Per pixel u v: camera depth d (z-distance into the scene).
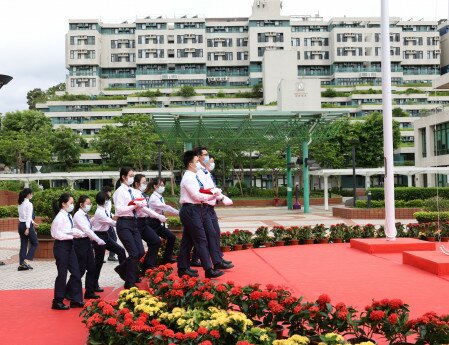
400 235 13.43
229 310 4.58
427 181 47.22
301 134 31.97
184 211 7.66
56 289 7.32
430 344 3.90
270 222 25.09
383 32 10.45
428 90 86.12
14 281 9.93
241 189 52.22
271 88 82.94
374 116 59.28
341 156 57.56
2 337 5.89
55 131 65.69
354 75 91.00
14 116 70.19
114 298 7.99
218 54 92.44
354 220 25.73
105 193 9.72
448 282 7.18
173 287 5.49
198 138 30.58
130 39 92.38
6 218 23.70
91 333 4.74
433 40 93.31
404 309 4.36
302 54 93.19
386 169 10.74
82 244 7.82
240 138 30.69
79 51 90.12
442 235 12.97
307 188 33.69
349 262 9.25
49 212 13.57
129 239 7.95
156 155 53.16
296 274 8.03
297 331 4.44
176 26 91.19
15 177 40.28
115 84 92.25
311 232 13.27
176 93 84.94
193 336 4.02
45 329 6.24
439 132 44.06
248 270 8.50
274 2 91.12
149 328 4.25
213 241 8.00
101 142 58.94
